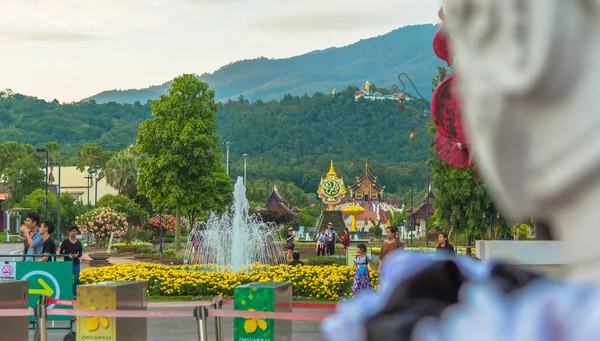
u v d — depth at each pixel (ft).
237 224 111.96
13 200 358.02
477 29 3.23
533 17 3.01
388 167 620.49
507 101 3.13
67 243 50.06
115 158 306.76
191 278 69.41
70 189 440.04
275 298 30.66
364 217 391.04
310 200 523.29
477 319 2.97
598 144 2.92
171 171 158.61
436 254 3.75
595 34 2.96
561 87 2.99
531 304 2.87
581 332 2.68
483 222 90.68
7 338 30.86
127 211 190.90
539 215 3.17
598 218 2.93
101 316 30.14
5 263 44.60
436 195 96.53
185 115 161.48
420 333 3.19
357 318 3.49
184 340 45.09
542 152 3.07
